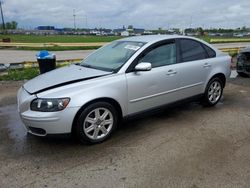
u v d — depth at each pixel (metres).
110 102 4.38
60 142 4.37
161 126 4.99
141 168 3.61
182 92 5.33
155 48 4.93
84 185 3.28
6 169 3.62
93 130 4.24
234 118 5.40
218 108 6.02
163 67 4.93
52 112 3.87
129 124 5.09
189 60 5.41
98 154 3.99
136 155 3.95
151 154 3.97
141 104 4.71
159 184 3.28
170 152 4.02
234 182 3.31
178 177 3.41
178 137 4.53
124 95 4.44
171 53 5.16
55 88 4.06
